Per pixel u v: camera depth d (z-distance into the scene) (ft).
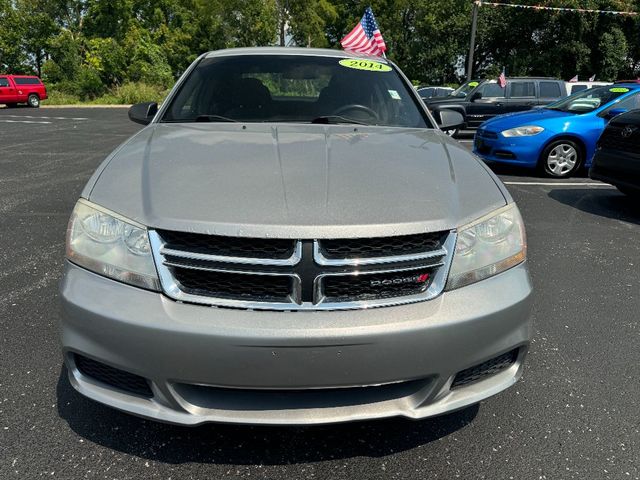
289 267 5.13
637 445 6.49
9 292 10.58
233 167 6.25
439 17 119.65
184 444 6.28
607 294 11.31
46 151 31.55
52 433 6.40
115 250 5.45
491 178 6.72
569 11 98.17
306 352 5.05
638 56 106.01
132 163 6.49
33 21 126.41
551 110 27.17
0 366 7.88
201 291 5.23
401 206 5.61
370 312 5.22
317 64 10.40
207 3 126.93
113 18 129.49
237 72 10.12
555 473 6.00
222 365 5.06
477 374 5.90
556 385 7.78
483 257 5.76
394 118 9.50
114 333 5.19
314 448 6.29
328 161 6.54
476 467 6.06
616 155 18.13
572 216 18.02
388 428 6.70
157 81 121.60
